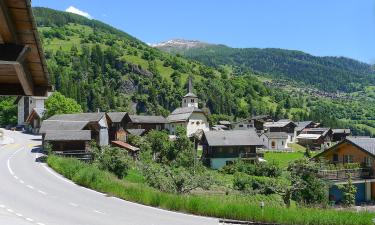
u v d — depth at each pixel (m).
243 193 38.62
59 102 89.31
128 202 29.81
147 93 169.12
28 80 6.24
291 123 121.25
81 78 166.38
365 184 42.94
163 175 40.03
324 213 24.25
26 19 4.84
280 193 37.38
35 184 35.78
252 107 179.62
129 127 92.50
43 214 25.30
